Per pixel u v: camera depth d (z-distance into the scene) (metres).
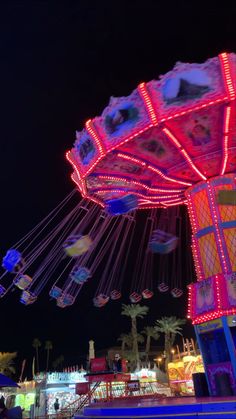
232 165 11.87
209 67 9.05
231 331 10.78
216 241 11.48
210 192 12.10
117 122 10.01
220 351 11.15
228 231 11.47
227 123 9.93
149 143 10.69
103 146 10.35
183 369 43.53
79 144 11.22
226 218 11.63
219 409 7.80
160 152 11.20
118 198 12.39
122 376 17.69
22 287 13.10
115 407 9.08
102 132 10.29
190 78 9.18
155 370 48.34
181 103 9.34
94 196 13.53
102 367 17.61
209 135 10.54
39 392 32.84
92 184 12.55
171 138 10.43
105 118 10.16
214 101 9.16
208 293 11.02
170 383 42.56
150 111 9.55
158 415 8.30
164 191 13.42
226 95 9.06
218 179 12.14
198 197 12.45
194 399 9.63
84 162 11.20
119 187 12.98
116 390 19.78
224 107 9.38
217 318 10.58
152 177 12.60
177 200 14.31
